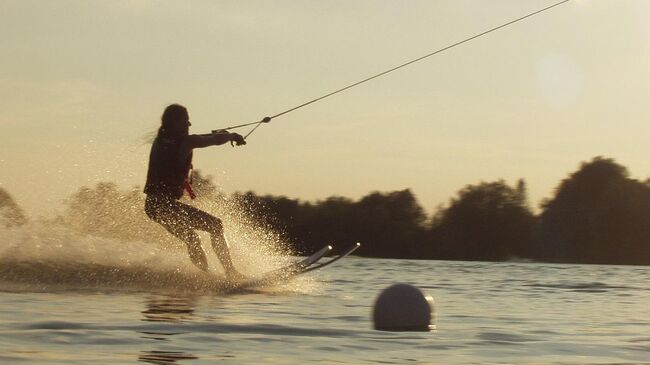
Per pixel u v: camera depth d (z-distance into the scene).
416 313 9.38
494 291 15.72
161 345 7.68
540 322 10.43
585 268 28.73
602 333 9.40
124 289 12.88
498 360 7.50
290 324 9.34
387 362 7.23
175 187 14.30
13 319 8.96
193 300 11.76
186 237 14.20
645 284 19.11
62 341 7.72
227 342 7.96
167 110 14.46
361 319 10.04
